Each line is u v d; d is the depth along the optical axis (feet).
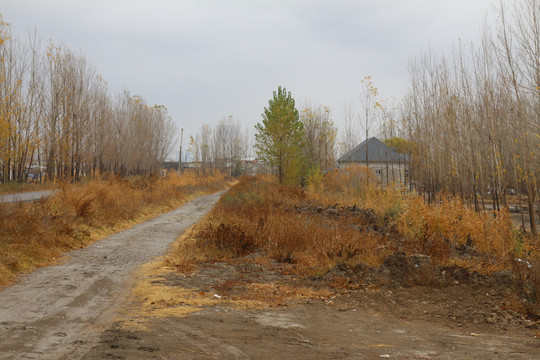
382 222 56.24
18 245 33.40
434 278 27.35
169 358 14.57
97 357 14.33
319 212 68.69
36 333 16.93
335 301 24.71
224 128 289.33
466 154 75.77
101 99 147.33
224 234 41.14
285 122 112.47
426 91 98.89
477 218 41.91
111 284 27.35
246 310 22.35
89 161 141.59
